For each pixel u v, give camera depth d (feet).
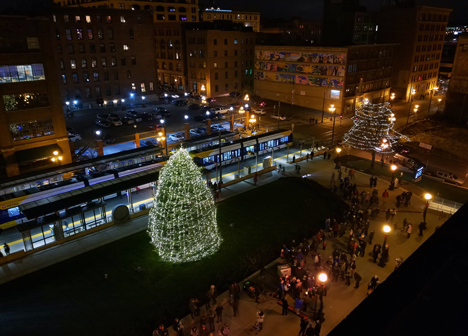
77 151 176.35
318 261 81.92
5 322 68.74
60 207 94.89
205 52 310.65
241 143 159.12
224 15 487.20
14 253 88.28
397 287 9.07
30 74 136.67
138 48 288.92
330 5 354.74
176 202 83.51
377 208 109.19
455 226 11.03
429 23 309.83
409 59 308.40
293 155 170.81
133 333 65.10
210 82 316.60
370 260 86.53
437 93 359.66
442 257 9.66
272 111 271.49
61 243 95.81
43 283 80.18
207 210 87.40
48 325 68.13
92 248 93.71
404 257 88.02
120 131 218.79
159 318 68.03
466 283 8.67
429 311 8.06
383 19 317.01
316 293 71.05
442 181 140.97
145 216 110.93
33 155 141.49
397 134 215.51
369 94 281.95
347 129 221.25
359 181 138.31
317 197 123.95
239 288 71.20
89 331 66.54
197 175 85.81
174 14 401.90
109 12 266.16
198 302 70.28
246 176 140.15
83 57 262.88
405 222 97.09
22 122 138.92
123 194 128.88
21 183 114.73
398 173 145.79
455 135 225.76
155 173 118.32
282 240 95.81
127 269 84.94
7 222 102.58
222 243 95.50
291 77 292.81
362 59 263.70
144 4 376.68
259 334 64.80
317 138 201.87
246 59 338.34
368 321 8.27
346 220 99.86
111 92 284.20
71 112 250.37
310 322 66.95
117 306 73.00
